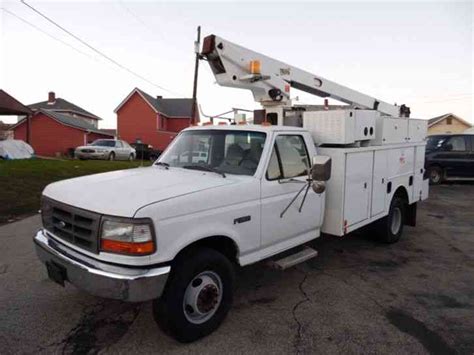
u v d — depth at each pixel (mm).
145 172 3914
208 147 4219
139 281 2730
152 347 3076
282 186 3912
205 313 3236
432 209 9344
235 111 5445
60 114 36281
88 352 2988
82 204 3010
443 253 5750
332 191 4547
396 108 8352
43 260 3389
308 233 4414
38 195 9625
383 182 5535
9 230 6637
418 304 3947
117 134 39156
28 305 3766
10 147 18359
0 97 19781
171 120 41594
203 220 3131
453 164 13547
